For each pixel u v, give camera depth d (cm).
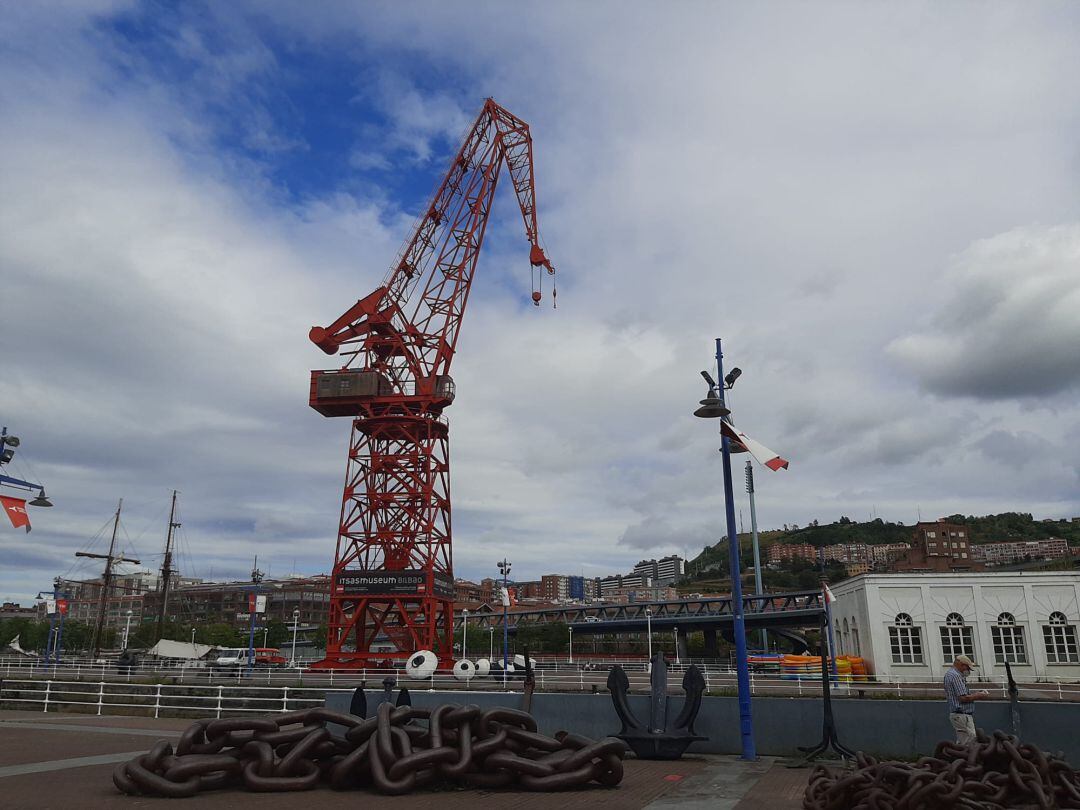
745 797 1216
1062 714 1655
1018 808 975
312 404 6506
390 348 6812
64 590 16625
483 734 1297
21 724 2462
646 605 11062
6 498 2695
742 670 1759
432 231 6919
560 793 1233
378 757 1200
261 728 1288
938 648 4959
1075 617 4856
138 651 9162
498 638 12369
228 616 19212
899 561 15388
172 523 11244
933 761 1044
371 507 6303
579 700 2059
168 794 1146
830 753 1741
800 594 8556
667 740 1708
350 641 12500
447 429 6538
